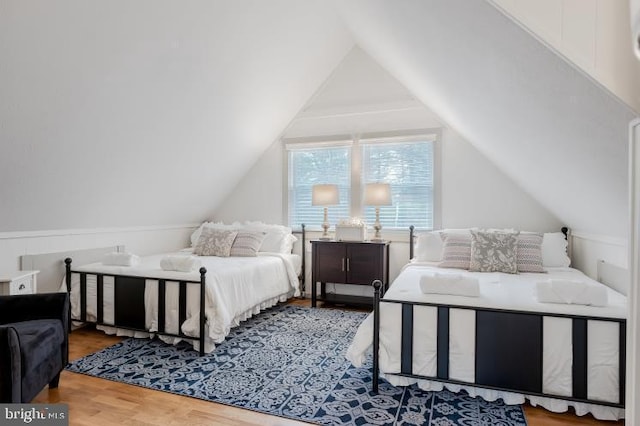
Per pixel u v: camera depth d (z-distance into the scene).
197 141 3.57
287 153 4.70
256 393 2.09
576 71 1.22
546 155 2.21
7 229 2.85
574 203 2.64
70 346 2.79
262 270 3.60
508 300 2.01
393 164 4.21
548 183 2.71
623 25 1.16
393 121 4.20
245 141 4.23
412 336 2.07
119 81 2.42
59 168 2.66
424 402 1.99
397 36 2.46
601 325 1.79
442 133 3.99
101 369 2.39
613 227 2.41
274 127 4.47
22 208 2.76
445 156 3.98
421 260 3.57
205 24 2.60
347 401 2.00
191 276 2.79
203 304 2.65
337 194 4.15
